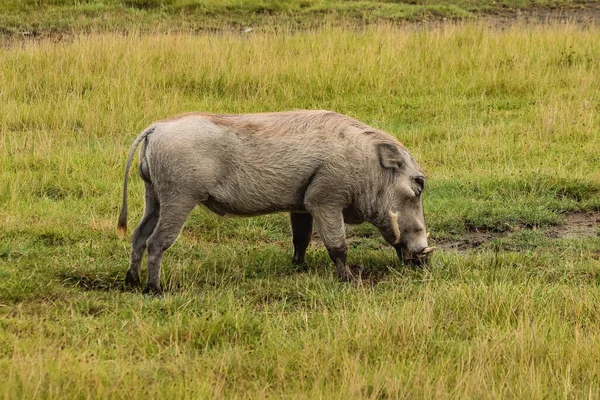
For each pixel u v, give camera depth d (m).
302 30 64.38
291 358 20.23
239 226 31.33
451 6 73.50
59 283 25.34
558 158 38.16
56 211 31.27
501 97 48.34
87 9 67.00
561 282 25.73
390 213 26.23
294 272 27.53
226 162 25.09
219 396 18.02
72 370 18.70
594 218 32.94
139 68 48.19
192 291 24.95
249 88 48.03
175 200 24.75
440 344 21.09
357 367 19.12
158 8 68.44
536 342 20.77
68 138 39.84
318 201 25.86
